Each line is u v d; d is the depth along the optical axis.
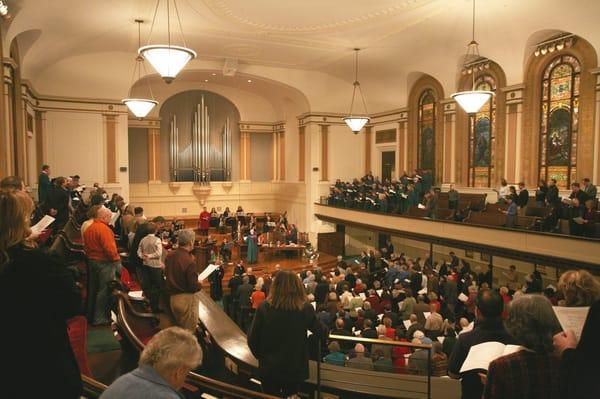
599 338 1.65
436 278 10.85
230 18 13.14
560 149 13.45
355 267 13.28
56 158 16.64
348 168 22.00
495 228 12.16
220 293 13.81
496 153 15.33
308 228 21.77
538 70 13.88
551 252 10.68
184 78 21.66
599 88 12.16
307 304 3.22
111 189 17.38
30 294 1.88
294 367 3.12
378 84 20.11
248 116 24.61
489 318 2.71
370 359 5.05
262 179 25.28
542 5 11.05
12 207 1.96
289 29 14.09
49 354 1.90
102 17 12.82
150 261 5.57
